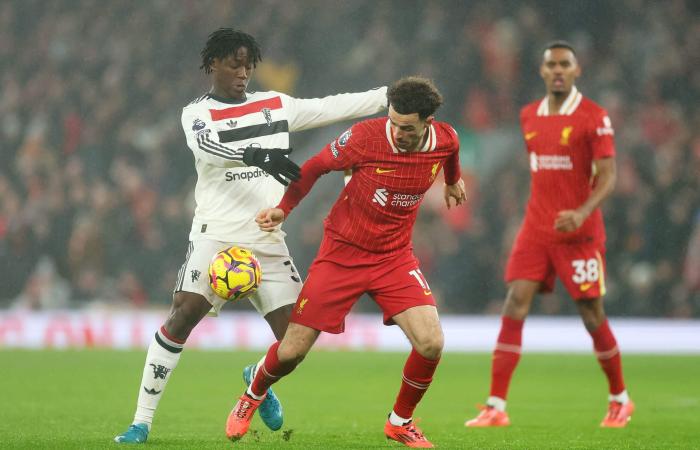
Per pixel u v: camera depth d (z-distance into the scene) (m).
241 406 13.98
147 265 43.31
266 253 14.09
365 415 18.78
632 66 50.81
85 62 54.81
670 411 20.11
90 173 49.09
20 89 54.56
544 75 18.05
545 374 29.20
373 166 13.20
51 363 30.14
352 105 14.78
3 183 46.97
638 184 42.19
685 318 39.44
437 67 51.03
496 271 41.28
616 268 40.06
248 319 39.12
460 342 39.72
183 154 48.97
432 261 41.91
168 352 13.66
